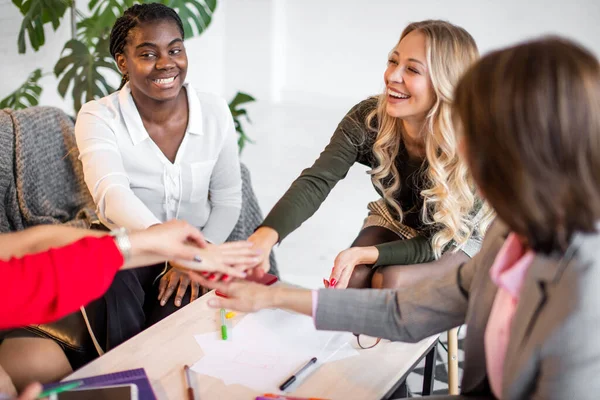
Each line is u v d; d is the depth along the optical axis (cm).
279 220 152
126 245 111
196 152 186
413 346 129
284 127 525
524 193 78
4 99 279
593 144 75
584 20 490
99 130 175
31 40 265
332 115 562
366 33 558
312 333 131
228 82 588
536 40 81
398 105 159
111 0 259
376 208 190
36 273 100
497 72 79
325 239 331
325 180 168
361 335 131
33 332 152
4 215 198
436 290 113
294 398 109
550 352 83
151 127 180
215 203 202
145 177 184
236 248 126
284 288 119
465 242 169
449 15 526
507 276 90
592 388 82
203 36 538
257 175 419
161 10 172
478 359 106
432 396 113
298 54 583
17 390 144
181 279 166
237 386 115
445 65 152
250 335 130
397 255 166
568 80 75
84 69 253
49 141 209
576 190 77
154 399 106
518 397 90
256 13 561
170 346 126
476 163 83
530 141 76
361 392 115
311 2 562
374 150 171
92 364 121
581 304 80
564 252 83
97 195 167
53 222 204
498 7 508
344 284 159
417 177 173
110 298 158
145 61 169
